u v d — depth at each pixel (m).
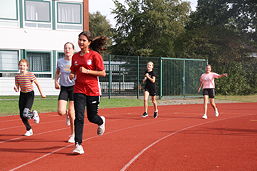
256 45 26.67
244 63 25.98
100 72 5.02
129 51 32.47
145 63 19.25
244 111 13.07
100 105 14.93
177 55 26.33
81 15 21.00
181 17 31.94
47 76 20.33
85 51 5.07
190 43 24.94
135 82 19.06
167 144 5.89
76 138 4.98
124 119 10.14
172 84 19.73
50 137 6.71
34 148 5.55
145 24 31.16
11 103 14.77
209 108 14.56
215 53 24.48
